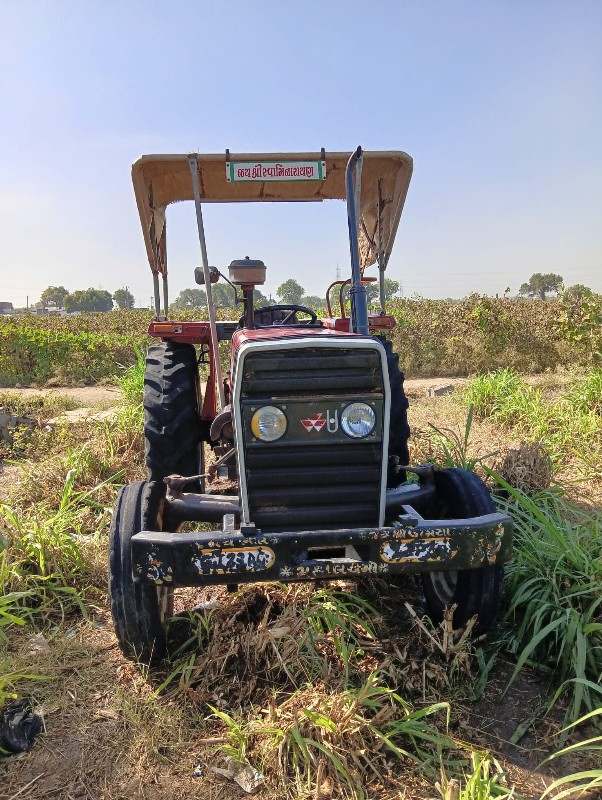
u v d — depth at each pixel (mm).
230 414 3338
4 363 13570
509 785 2416
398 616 3504
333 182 4703
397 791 2398
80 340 13898
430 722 2734
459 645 2984
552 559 3383
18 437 7121
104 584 3949
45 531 4078
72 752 2635
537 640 2875
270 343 2721
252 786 2432
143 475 5707
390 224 4723
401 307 16531
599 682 2871
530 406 7191
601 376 7543
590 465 5695
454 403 8516
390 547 2779
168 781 2482
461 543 2811
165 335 4527
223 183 4641
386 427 2812
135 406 7020
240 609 3441
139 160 4055
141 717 2791
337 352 2754
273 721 2621
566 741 2617
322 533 2752
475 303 13320
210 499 3223
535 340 12094
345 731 2516
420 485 3418
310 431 2781
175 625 3451
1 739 2643
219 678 2988
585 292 11086
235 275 4039
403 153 4168
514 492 3613
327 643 3098
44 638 3426
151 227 4586
